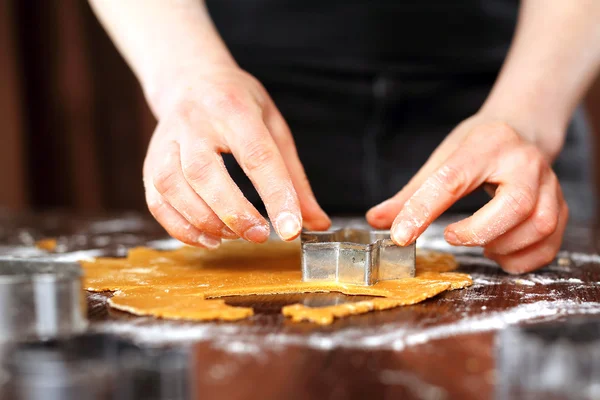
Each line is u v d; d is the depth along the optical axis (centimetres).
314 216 65
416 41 96
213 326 52
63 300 48
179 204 61
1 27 163
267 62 97
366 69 97
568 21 73
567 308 56
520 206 61
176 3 75
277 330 51
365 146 100
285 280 61
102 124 183
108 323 52
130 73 182
